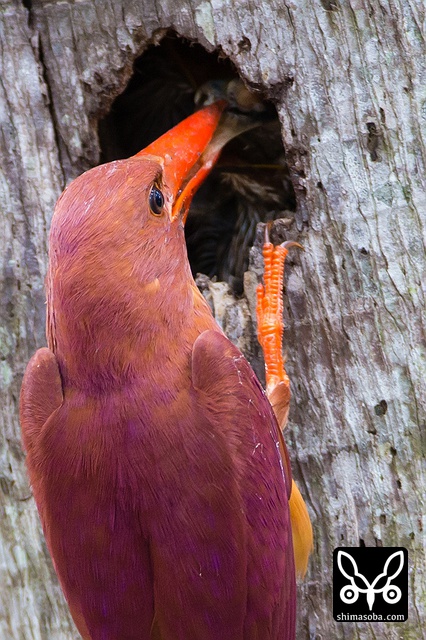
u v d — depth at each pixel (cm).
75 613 689
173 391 674
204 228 1033
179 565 654
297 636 823
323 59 818
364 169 814
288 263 833
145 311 665
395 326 808
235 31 830
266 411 725
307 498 828
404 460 806
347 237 816
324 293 823
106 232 650
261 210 1010
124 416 661
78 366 668
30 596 862
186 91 980
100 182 664
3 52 866
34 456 689
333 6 816
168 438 660
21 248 866
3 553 866
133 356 665
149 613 661
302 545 783
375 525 812
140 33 849
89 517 658
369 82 812
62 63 865
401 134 807
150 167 689
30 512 863
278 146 979
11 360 865
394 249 808
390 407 809
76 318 655
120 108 962
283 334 832
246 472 684
